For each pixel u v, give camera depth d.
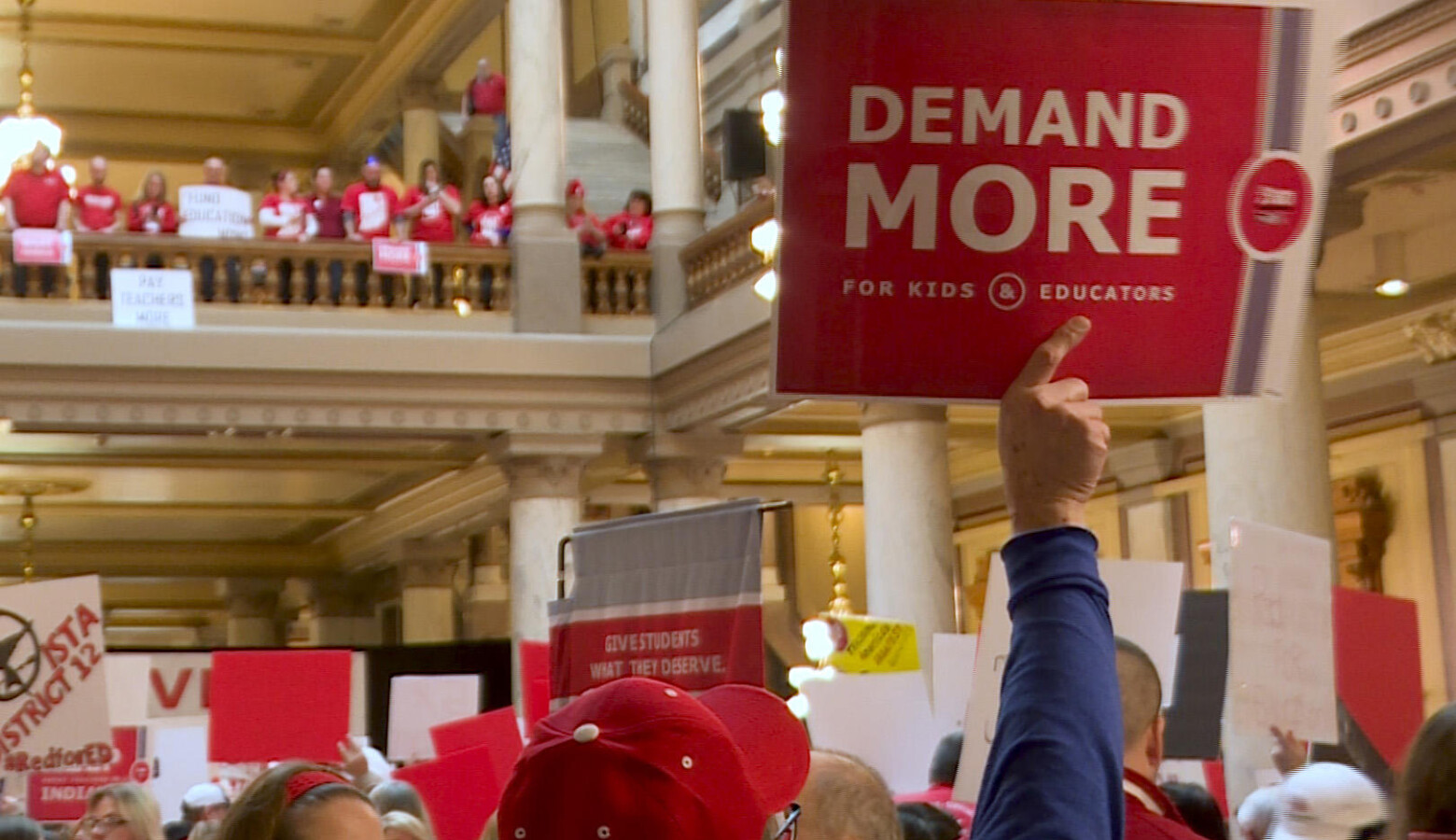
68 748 6.83
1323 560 5.44
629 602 6.35
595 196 21.80
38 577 25.56
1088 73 2.18
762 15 22.38
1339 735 6.58
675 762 1.96
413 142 23.55
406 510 22.73
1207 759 5.98
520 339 17.27
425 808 5.67
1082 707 1.77
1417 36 9.02
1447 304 14.65
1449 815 2.33
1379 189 11.46
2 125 17.31
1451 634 15.27
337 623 26.52
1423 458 15.52
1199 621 6.03
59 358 16.05
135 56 23.48
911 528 14.64
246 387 16.58
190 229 16.83
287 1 22.36
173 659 9.68
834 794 2.74
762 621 6.09
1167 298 2.21
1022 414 1.94
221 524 24.23
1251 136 2.21
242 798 2.85
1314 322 10.77
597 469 19.22
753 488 21.23
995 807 1.75
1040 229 2.18
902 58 2.15
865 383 2.16
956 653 7.22
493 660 14.48
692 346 16.75
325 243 17.06
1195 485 18.17
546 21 17.73
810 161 2.16
